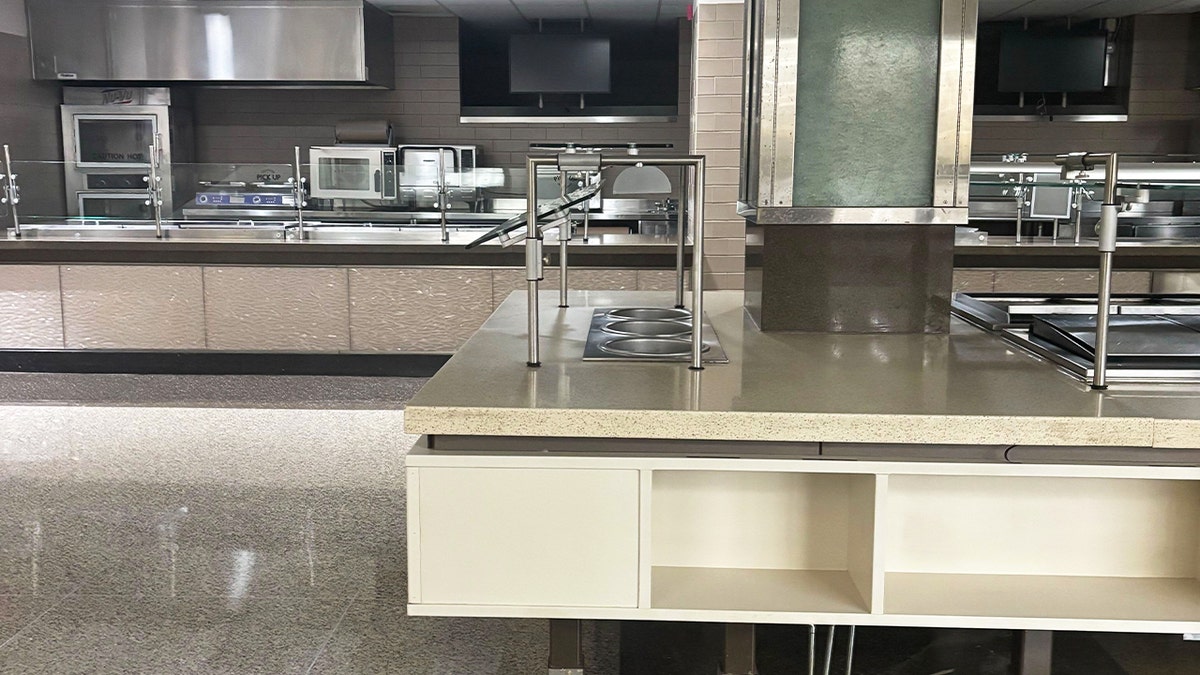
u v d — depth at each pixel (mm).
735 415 1836
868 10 2588
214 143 9430
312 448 4895
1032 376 2148
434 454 1871
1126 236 4625
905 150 2639
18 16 8273
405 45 9266
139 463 4641
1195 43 8781
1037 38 8789
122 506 4055
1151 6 8352
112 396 5824
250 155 9453
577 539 1876
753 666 2139
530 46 9164
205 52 8523
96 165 5699
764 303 2748
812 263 2719
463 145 9422
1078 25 8953
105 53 8539
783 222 2656
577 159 2107
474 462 1859
